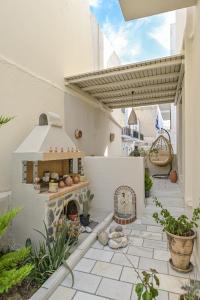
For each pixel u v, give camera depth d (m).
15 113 2.87
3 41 2.68
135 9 2.52
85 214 3.17
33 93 3.25
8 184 2.72
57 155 2.72
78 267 2.12
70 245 2.41
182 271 2.01
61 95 4.11
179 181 5.86
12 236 2.50
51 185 2.56
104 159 3.83
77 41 4.89
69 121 4.43
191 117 2.99
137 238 2.79
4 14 2.71
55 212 2.51
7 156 2.72
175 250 2.04
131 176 3.66
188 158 2.97
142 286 1.39
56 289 1.79
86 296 1.71
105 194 3.82
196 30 2.38
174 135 8.49
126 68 3.80
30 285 1.81
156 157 7.54
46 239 2.25
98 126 6.21
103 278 1.94
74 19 4.75
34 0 3.30
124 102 6.48
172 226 2.11
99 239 2.66
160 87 4.99
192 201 2.80
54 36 3.88
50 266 1.96
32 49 3.24
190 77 3.03
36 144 2.57
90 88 4.82
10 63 2.79
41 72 3.46
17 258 1.77
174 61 3.49
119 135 9.40
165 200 4.56
